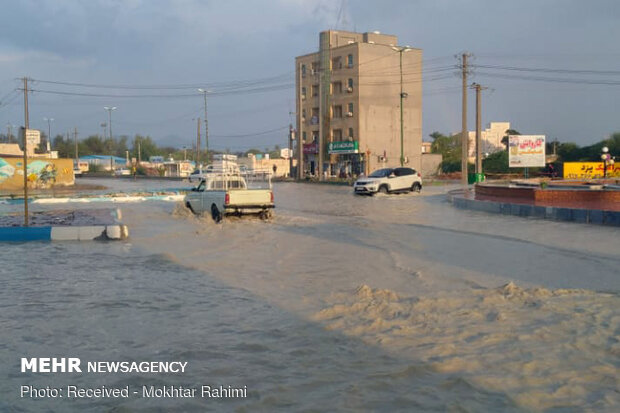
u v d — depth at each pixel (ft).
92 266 37.70
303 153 257.96
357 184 121.39
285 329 23.13
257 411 15.80
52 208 86.48
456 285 31.12
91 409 16.10
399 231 56.59
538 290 28.71
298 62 260.21
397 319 24.16
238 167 82.07
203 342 21.67
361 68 230.48
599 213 58.59
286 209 85.81
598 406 15.67
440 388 17.04
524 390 16.78
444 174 245.24
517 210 71.56
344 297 28.27
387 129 238.27
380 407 15.88
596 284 30.99
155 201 103.81
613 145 199.82
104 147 495.00
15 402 16.56
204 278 33.65
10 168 157.17
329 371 18.53
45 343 21.77
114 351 20.80
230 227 60.64
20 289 30.76
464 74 148.05
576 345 20.49
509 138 132.67
